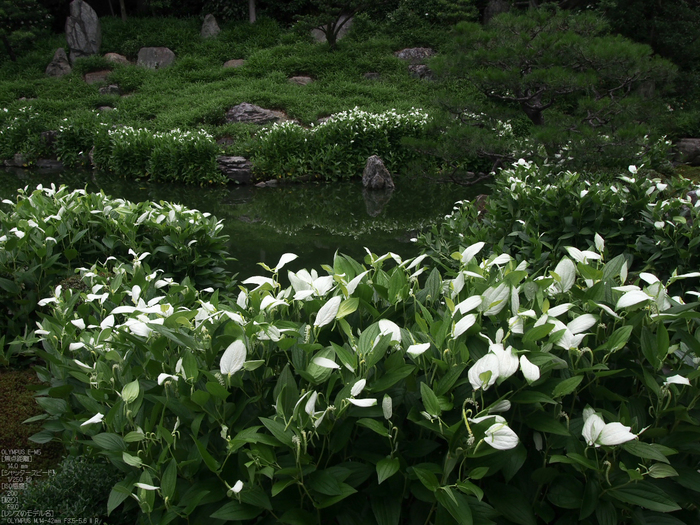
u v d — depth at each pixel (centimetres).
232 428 155
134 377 181
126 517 182
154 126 1448
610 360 162
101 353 187
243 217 862
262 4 2517
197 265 412
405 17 2130
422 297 186
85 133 1412
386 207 938
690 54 1513
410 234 749
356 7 1964
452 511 126
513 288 159
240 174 1187
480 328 152
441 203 963
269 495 148
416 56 1928
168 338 163
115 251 392
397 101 1577
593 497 139
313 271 178
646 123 764
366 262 197
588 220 433
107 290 257
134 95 1752
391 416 144
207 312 171
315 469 138
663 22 1540
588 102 730
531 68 796
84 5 2067
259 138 1288
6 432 246
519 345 155
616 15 1567
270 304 162
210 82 1861
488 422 125
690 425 150
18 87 1816
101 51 2134
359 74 1848
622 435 124
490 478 153
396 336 147
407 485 147
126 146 1238
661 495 134
